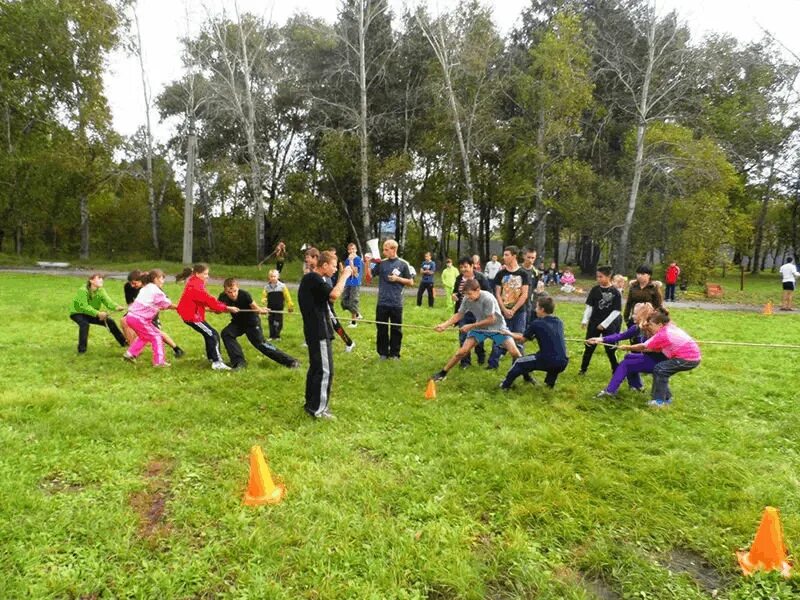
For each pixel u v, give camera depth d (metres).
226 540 2.98
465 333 6.78
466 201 27.14
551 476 3.83
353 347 8.34
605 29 25.20
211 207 32.94
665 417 5.21
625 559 2.91
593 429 4.85
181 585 2.61
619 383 5.80
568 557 2.95
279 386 5.95
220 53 27.05
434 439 4.50
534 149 22.72
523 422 4.96
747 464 4.12
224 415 4.95
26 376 6.11
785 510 3.43
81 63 26.45
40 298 13.07
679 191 22.50
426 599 2.57
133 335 7.79
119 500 3.37
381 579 2.66
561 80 21.77
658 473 3.91
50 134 26.62
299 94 27.22
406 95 25.81
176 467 3.88
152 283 6.93
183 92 30.03
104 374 6.35
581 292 20.39
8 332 8.75
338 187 28.17
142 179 30.20
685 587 2.71
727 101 27.61
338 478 3.70
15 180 25.75
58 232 33.00
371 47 25.61
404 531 3.09
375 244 8.38
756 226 36.03
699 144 21.45
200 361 7.12
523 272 7.04
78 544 2.91
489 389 6.08
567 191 23.44
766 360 7.98
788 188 33.50
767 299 18.69
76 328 9.30
